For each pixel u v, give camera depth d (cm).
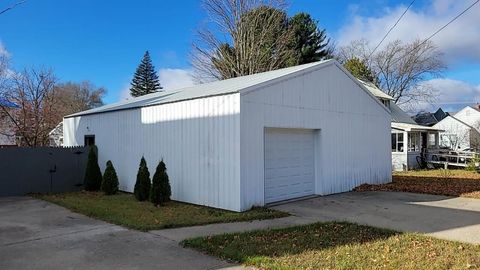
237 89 980
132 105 1380
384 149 1578
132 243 655
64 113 2783
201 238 666
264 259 541
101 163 1518
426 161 2614
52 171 1420
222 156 994
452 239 675
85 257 578
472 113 5697
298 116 1149
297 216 898
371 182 1491
